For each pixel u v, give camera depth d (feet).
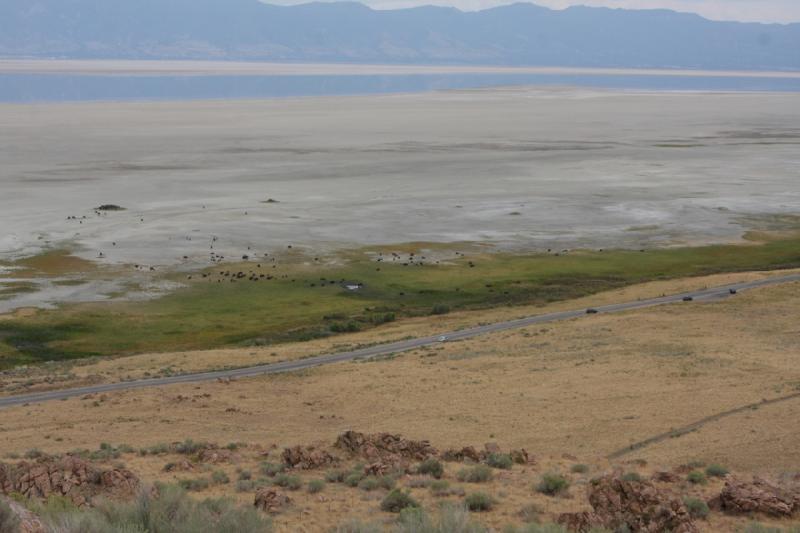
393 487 91.81
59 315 352.28
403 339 291.99
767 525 76.23
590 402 180.55
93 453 126.11
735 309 312.91
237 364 253.85
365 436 120.78
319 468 107.55
